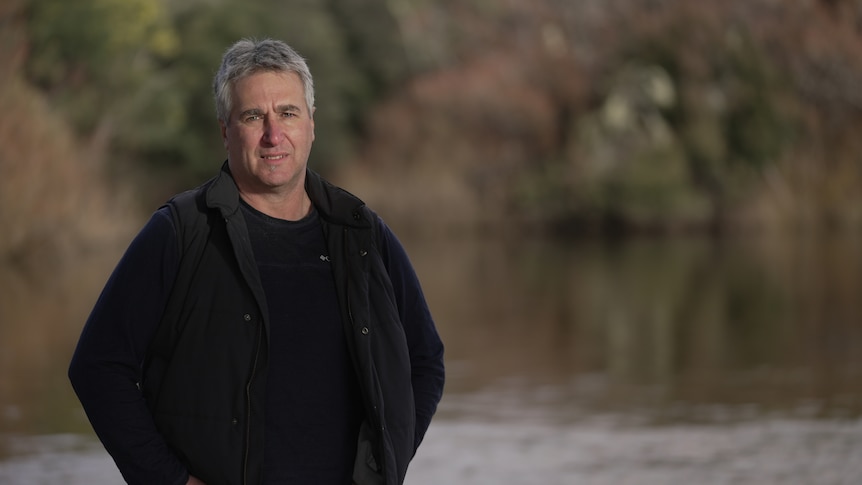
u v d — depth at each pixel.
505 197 61.25
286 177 4.19
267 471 4.02
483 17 74.25
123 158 54.50
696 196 59.53
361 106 68.44
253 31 64.19
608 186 59.88
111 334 4.03
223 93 4.25
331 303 4.17
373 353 4.20
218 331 4.04
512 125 63.47
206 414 4.00
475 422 11.98
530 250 45.62
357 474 4.10
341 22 71.19
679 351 17.61
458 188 61.00
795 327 20.48
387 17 71.31
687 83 62.78
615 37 65.75
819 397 13.26
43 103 37.12
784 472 9.46
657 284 30.19
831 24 64.06
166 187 61.06
